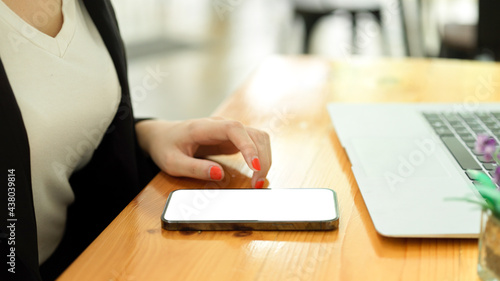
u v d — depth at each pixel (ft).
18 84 1.84
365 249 1.34
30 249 1.75
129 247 1.37
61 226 2.24
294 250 1.34
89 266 1.28
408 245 1.35
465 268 1.26
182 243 1.38
